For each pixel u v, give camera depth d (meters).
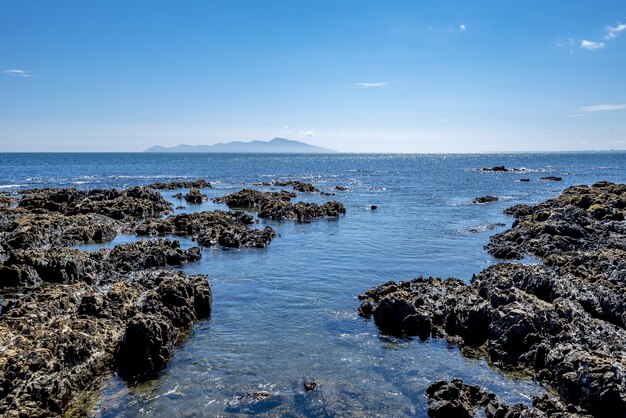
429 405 14.27
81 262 27.55
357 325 20.77
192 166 184.00
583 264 26.69
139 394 15.17
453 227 46.03
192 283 23.09
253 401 14.71
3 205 52.75
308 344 18.83
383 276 28.41
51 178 109.50
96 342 17.08
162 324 17.88
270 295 24.75
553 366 15.82
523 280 23.28
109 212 49.88
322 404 14.54
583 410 13.59
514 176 129.75
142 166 177.75
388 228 45.62
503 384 15.77
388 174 141.00
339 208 56.00
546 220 39.22
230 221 46.97
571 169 165.25
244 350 18.28
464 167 190.75
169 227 43.00
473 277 26.23
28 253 26.78
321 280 27.50
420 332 19.58
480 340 18.84
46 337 16.12
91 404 14.64
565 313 19.06
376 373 16.50
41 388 14.00
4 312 19.41
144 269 29.77
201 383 15.82
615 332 17.67
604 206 45.22
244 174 137.00
